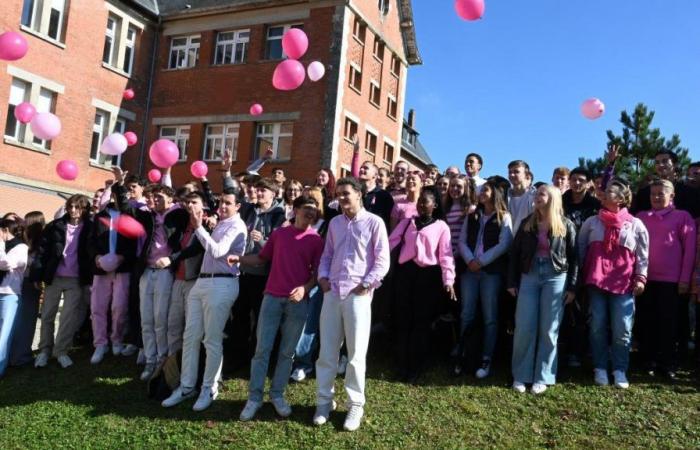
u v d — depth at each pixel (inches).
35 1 650.8
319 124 701.3
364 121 784.3
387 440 185.5
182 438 191.9
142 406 217.8
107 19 743.1
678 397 205.9
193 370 215.5
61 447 192.5
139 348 271.4
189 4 816.9
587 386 216.5
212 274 210.8
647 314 230.7
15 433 202.7
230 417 203.0
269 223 246.1
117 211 270.4
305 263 203.5
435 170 318.0
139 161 797.9
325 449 180.5
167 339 241.3
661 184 227.9
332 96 701.3
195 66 786.8
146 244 250.8
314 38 723.4
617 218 219.3
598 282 217.9
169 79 802.2
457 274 241.0
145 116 804.0
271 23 751.1
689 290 221.1
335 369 196.2
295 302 200.7
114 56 758.5
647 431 186.2
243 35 773.3
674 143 724.7
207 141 776.3
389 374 235.5
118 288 267.0
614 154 248.8
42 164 655.1
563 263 214.8
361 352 191.0
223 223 214.7
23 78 631.2
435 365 243.0
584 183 244.2
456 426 193.6
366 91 789.9
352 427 189.9
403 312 231.1
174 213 243.6
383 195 257.8
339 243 196.1
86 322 305.9
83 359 276.5
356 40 759.7
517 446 181.6
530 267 218.5
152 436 195.0
